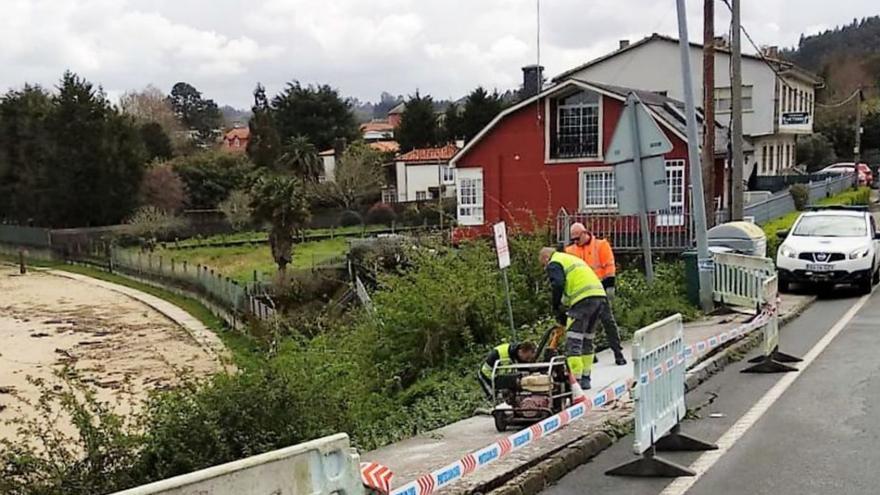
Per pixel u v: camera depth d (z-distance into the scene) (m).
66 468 7.26
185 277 38.38
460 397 10.91
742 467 6.96
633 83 48.78
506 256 11.58
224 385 8.06
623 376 10.48
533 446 7.36
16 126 63.75
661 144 13.28
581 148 33.34
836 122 73.69
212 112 136.25
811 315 15.55
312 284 28.70
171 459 7.39
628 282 15.77
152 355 25.59
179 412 7.76
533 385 8.41
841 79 82.44
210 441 7.57
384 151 81.69
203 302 35.44
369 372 13.14
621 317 13.84
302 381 8.83
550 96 33.25
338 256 35.50
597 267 12.27
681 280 16.42
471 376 12.05
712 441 7.72
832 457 7.16
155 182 63.22
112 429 7.55
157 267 42.25
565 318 9.77
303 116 87.56
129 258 46.38
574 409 7.49
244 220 59.34
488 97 82.19
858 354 11.58
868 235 18.81
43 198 60.72
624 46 51.69
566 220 22.72
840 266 17.70
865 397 9.18
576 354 9.57
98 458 7.32
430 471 7.09
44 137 61.69
